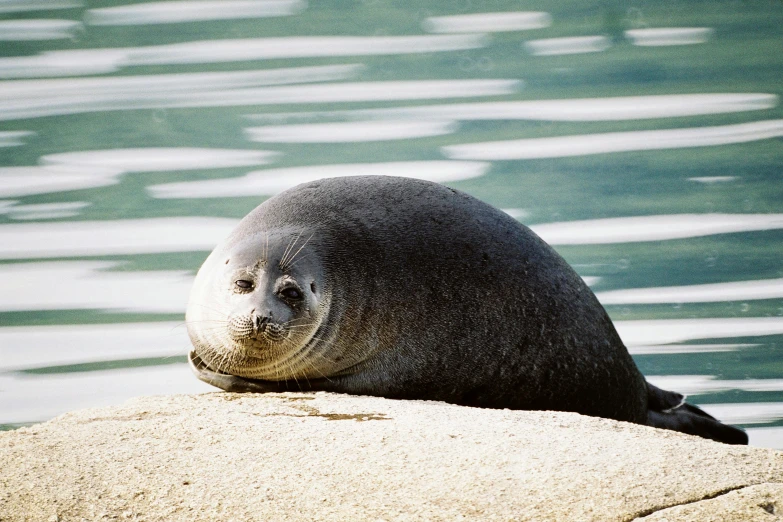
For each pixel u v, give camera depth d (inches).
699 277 1595.7
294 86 2347.4
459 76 2369.6
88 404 1285.7
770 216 1765.5
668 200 1822.1
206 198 1841.8
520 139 2054.6
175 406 930.7
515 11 2812.5
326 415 894.4
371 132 2105.1
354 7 2869.1
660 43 2524.6
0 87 2340.1
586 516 703.7
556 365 1145.4
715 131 2055.9
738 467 761.6
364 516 716.7
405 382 1125.1
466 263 1121.4
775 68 2325.3
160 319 1509.6
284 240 1102.4
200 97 2295.8
